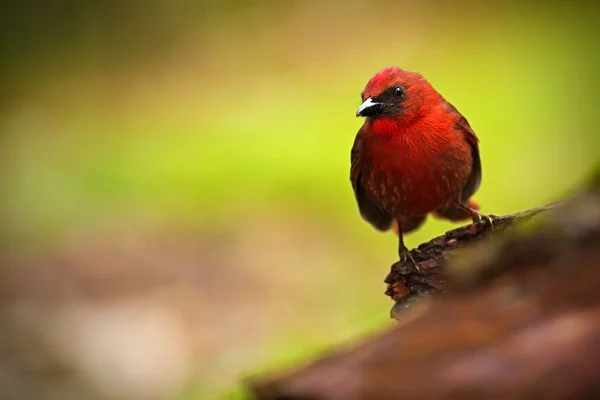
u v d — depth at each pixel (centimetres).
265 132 1761
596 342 266
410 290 509
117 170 1683
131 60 2291
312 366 301
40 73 2252
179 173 1655
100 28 2369
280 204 1538
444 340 285
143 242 1468
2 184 1661
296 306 1265
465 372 274
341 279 1328
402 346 289
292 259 1393
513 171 1550
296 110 1852
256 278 1341
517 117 1695
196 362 1123
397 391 277
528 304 286
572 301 279
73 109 2058
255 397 318
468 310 295
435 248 506
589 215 297
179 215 1545
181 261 1407
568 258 294
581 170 1563
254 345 1138
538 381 266
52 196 1622
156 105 2041
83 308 1265
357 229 1452
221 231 1487
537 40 2022
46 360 1137
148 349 1160
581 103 1731
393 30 2184
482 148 1608
